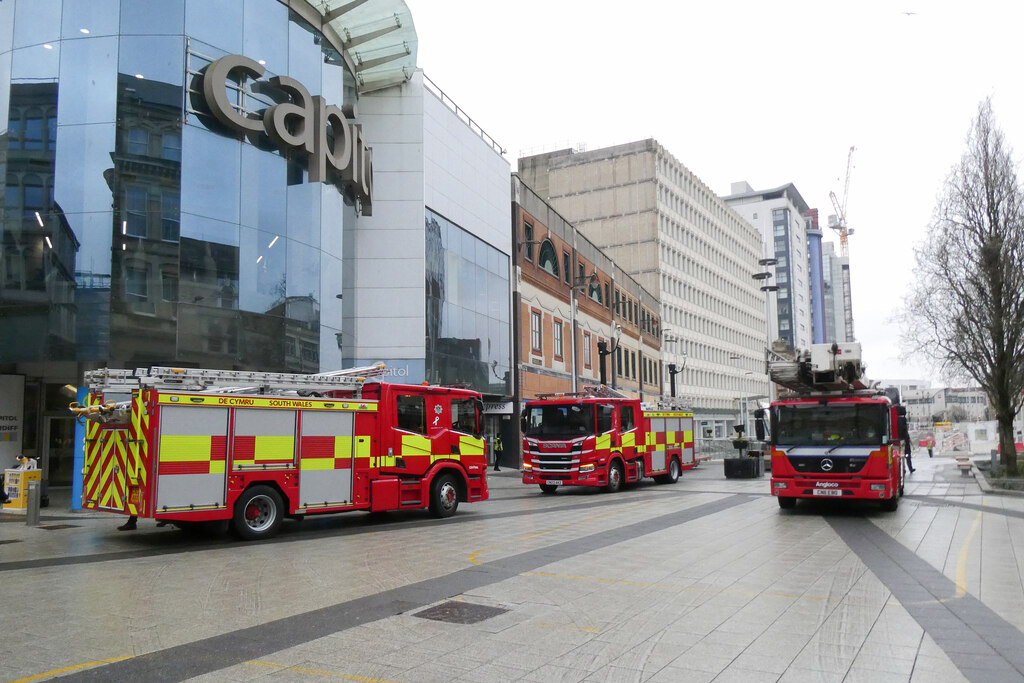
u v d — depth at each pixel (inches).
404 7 953.5
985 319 1053.2
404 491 615.5
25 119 745.6
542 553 440.8
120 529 562.6
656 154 2856.8
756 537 506.3
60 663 229.6
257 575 376.2
